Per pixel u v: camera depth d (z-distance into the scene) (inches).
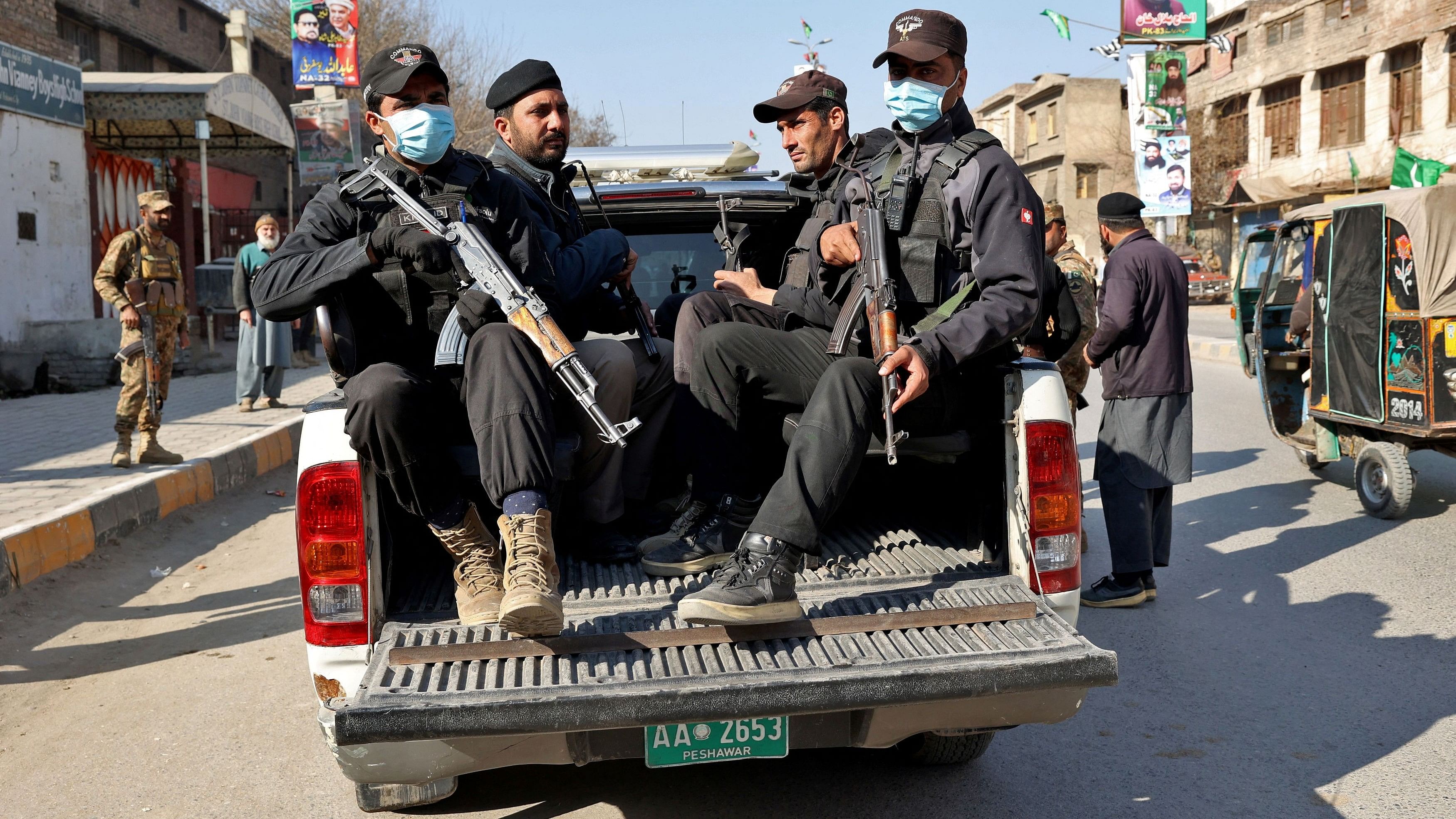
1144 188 892.6
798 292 132.9
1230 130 1514.5
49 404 465.1
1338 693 160.7
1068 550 117.0
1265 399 328.2
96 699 168.9
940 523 138.3
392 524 119.0
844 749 144.9
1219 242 1556.3
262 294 116.8
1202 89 1581.0
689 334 135.9
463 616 109.4
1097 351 203.2
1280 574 225.0
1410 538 249.3
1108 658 99.0
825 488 107.6
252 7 1346.0
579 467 129.0
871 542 134.0
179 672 180.1
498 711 90.5
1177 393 202.5
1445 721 149.2
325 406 107.7
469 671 97.2
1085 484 322.3
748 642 103.5
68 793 136.6
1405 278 260.7
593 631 104.8
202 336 898.7
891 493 146.5
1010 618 107.6
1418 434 257.3
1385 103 1192.8
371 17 1170.0
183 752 148.2
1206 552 245.6
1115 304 198.7
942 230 120.8
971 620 106.6
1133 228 204.4
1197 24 881.5
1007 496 118.3
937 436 120.7
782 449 135.0
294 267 115.7
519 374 108.6
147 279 307.6
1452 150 1093.1
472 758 97.4
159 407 314.3
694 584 118.2
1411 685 162.7
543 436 107.7
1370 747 141.8
